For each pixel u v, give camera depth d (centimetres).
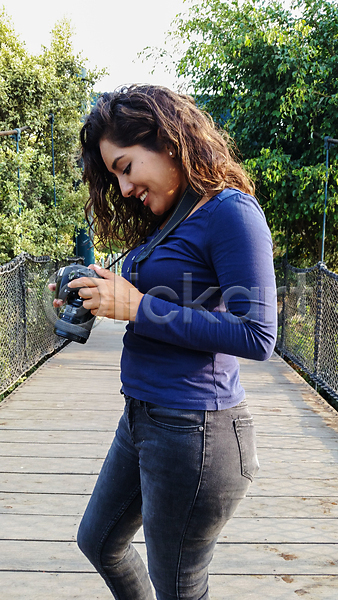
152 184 97
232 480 93
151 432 96
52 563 187
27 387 423
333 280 424
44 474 260
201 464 91
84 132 117
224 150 97
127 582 117
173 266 93
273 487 251
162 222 112
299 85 520
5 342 404
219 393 94
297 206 578
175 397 93
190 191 96
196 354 94
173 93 98
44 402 381
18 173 508
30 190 594
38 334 509
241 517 222
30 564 186
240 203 88
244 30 548
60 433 317
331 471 271
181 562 96
